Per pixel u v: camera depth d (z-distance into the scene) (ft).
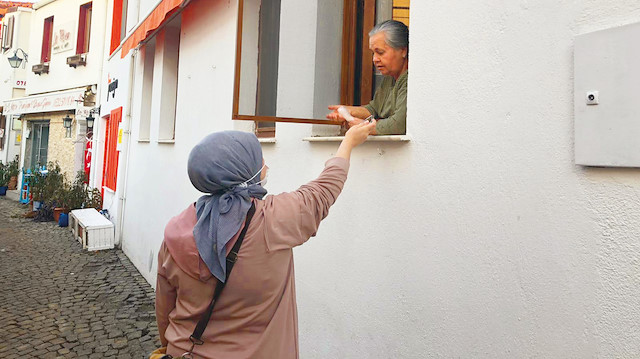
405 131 7.31
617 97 4.25
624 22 4.28
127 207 26.37
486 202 5.71
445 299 6.31
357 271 8.12
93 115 38.04
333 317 8.75
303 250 9.75
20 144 55.72
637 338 4.18
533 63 5.15
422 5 6.81
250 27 8.05
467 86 5.99
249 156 5.10
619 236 4.32
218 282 4.91
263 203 5.20
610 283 4.39
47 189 38.42
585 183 4.61
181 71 18.07
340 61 9.28
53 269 22.48
